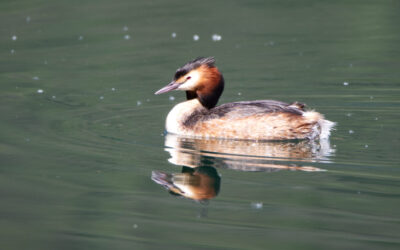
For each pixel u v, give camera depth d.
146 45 20.97
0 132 13.37
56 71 18.55
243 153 12.12
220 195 10.24
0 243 8.70
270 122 12.76
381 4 25.41
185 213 9.69
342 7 25.23
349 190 10.24
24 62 19.31
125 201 10.10
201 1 26.44
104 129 13.76
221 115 13.08
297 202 9.88
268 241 8.68
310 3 25.94
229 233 8.95
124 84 17.36
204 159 11.88
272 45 20.92
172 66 18.83
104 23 23.22
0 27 22.56
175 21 23.45
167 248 8.54
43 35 21.86
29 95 16.33
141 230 9.12
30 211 9.73
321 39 21.39
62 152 12.22
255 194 10.23
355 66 18.52
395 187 10.30
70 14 24.19
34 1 25.83
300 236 8.77
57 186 10.62
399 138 12.73
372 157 11.66
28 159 11.82
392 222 9.11
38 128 13.71
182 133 13.38
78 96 16.31
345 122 13.93
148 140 13.04
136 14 24.33
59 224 9.32
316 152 12.05
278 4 25.89
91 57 19.86
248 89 16.84
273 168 11.33
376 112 14.63
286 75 17.92
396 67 18.28
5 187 10.54
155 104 15.78
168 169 11.45
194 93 13.88
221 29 22.61
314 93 16.30
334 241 8.62
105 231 9.08
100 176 11.09
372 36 21.48
